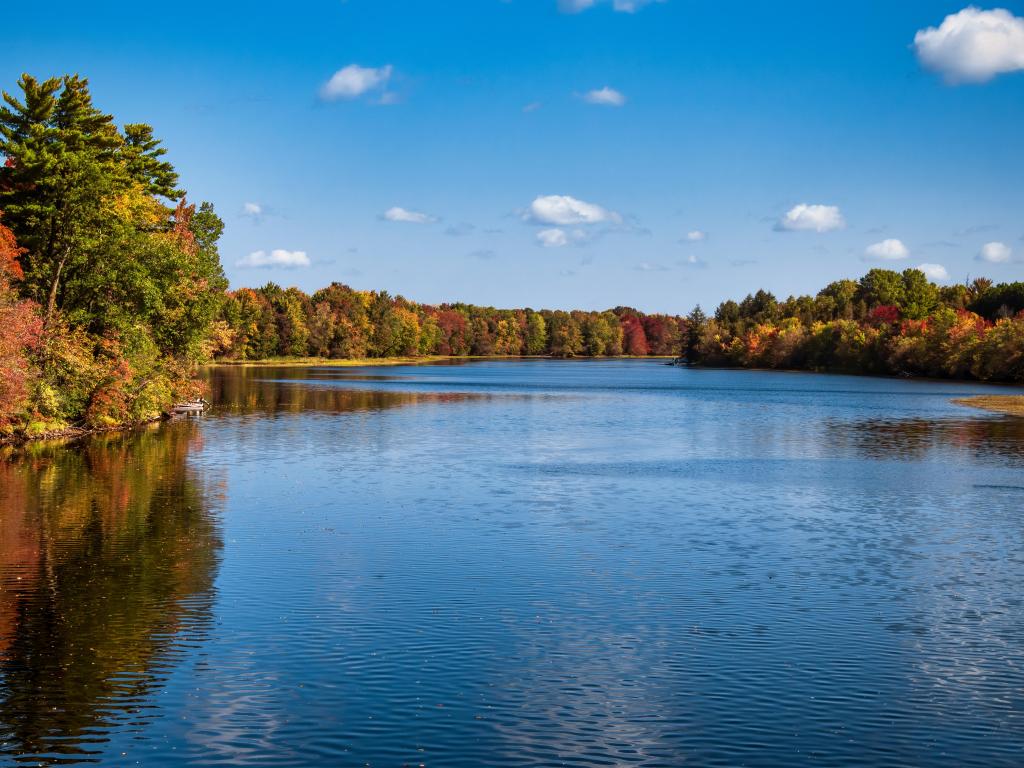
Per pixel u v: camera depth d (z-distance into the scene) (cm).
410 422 7462
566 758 1634
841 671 2011
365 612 2367
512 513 3616
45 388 6034
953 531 3347
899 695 1895
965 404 9944
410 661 2048
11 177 6475
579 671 2003
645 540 3169
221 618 2320
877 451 5669
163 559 2872
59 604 2427
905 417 8250
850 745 1688
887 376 18488
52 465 4791
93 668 2006
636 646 2145
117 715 1788
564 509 3706
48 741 1686
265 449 5534
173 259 6819
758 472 4750
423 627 2259
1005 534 3300
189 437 6147
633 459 5241
